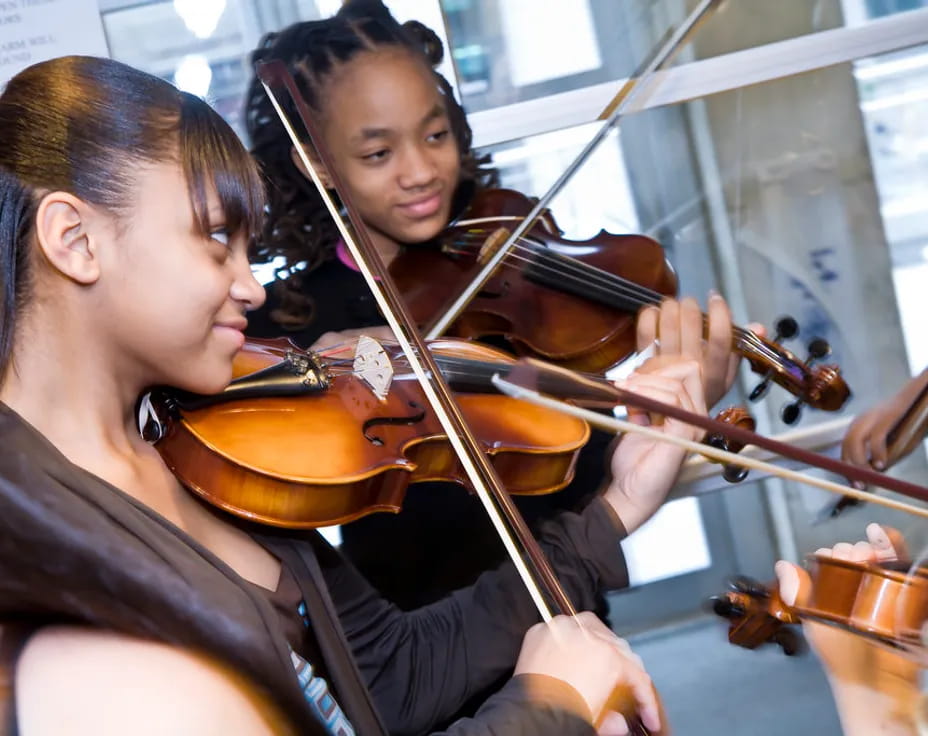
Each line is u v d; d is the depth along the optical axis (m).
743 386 2.55
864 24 2.58
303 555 1.07
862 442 1.77
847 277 2.74
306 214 1.96
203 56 2.44
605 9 2.60
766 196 2.73
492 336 1.91
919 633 1.12
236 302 0.98
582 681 0.95
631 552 2.46
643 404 1.15
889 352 2.71
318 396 1.33
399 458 1.28
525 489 1.48
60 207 0.85
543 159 2.61
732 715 1.99
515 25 2.58
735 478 1.61
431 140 1.92
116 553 0.72
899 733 1.10
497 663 1.23
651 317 1.84
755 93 2.69
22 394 0.88
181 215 0.90
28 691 0.67
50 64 0.91
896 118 2.72
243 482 1.12
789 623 1.24
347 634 1.21
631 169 2.66
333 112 1.88
